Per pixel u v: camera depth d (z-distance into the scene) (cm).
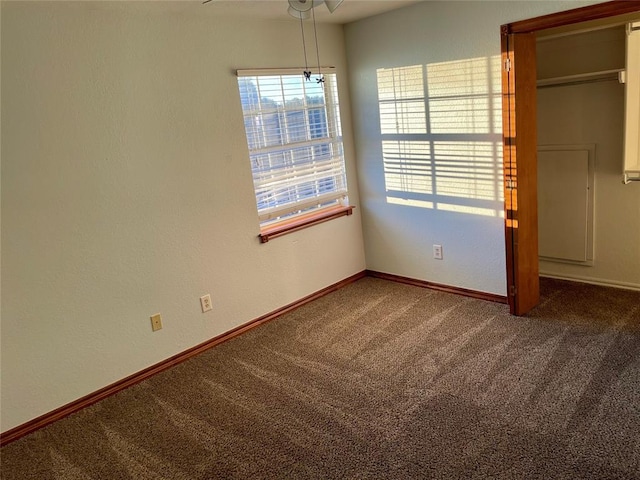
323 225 393
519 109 299
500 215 336
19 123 240
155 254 298
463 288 371
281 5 298
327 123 390
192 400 271
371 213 416
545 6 279
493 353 284
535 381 252
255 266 350
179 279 311
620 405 226
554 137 365
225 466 215
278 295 368
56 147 254
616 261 360
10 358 251
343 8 327
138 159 284
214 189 321
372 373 276
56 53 249
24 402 258
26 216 248
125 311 290
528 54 300
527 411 229
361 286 412
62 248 262
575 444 205
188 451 228
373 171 404
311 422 239
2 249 242
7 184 240
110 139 272
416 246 392
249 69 327
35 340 258
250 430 238
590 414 222
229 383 283
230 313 340
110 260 280
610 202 352
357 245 425
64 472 224
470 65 322
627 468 189
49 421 266
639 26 301
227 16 312
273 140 354
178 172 302
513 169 306
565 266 386
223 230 329
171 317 311
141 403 274
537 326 311
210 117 313
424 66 346
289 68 352
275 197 362
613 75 329
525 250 321
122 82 273
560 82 352
